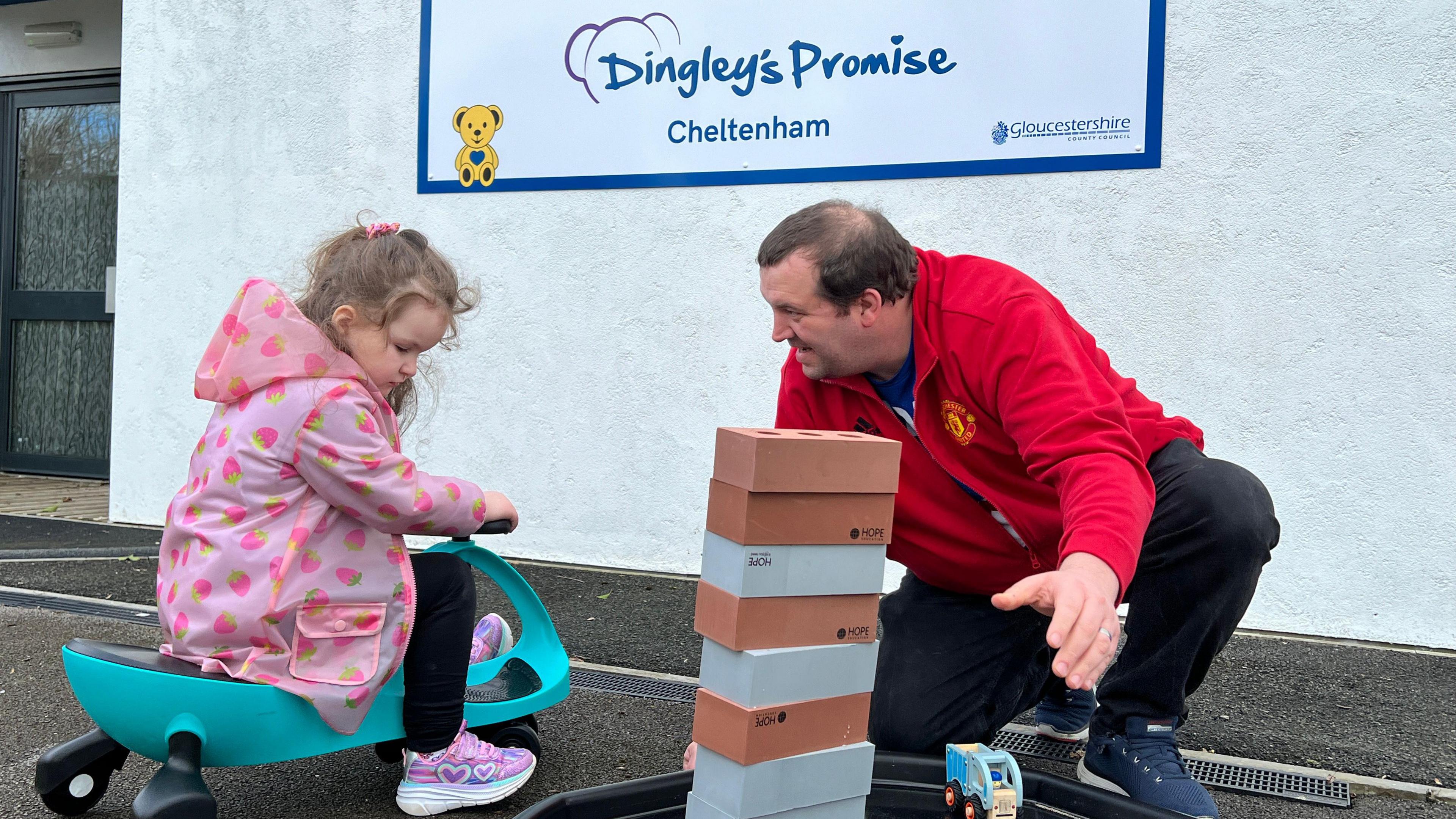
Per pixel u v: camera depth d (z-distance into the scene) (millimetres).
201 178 4363
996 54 3342
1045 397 1518
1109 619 1162
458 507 1767
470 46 3967
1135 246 3244
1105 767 1856
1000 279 1690
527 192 3941
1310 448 3109
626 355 3857
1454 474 2982
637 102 3779
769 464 1238
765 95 3615
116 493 4535
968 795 1521
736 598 1257
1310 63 3057
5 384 5816
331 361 1681
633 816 1509
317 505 1675
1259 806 1932
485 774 1816
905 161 3467
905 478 1848
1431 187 2971
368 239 1754
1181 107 3176
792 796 1306
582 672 2689
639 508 3873
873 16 3463
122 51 4441
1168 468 1785
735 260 3703
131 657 1611
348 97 4156
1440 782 2037
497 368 4016
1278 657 2898
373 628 1703
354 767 2059
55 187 5719
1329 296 3072
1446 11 2934
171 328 4430
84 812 1788
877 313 1630
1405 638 3039
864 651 1365
